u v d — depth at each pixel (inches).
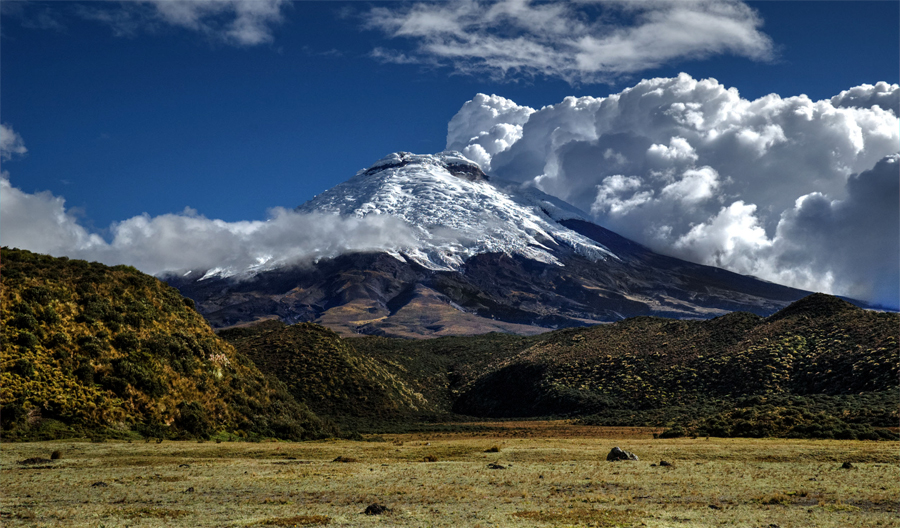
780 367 4480.8
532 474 1670.8
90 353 2721.5
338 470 1766.7
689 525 1096.8
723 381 4584.2
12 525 1095.6
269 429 3011.8
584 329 6722.4
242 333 6053.2
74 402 2484.0
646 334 6028.5
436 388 6072.8
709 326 5713.6
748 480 1556.3
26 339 2586.1
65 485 1487.5
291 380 4945.9
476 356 6899.6
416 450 2288.4
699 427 3088.1
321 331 5787.4
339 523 1098.1
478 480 1578.5
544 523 1100.5
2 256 3085.6
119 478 1585.9
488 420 4916.3
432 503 1299.2
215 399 2967.5
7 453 1983.3
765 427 2896.2
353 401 4857.3
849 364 4131.4
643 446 2356.1
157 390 2748.5
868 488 1434.5
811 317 5196.9
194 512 1211.2
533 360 5905.5
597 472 1700.3
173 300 3511.3
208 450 2160.4
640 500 1333.7
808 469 1740.9
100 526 1083.9
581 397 4928.6
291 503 1302.9
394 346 6904.5
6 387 2390.5
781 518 1156.5
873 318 4739.2
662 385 4825.3
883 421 2915.8
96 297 3024.1
